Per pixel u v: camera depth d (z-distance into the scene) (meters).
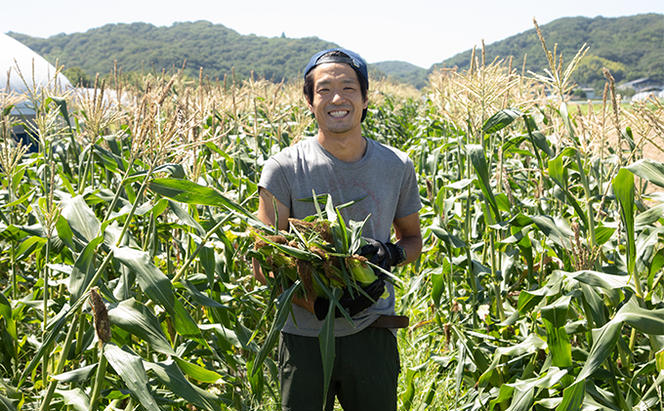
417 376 4.24
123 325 2.23
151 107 2.48
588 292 2.84
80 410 2.32
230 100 6.18
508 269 3.81
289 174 2.89
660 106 2.94
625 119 3.47
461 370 3.34
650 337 2.98
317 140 2.96
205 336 3.70
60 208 2.83
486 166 3.43
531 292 3.16
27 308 3.56
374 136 12.93
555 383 2.82
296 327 2.85
